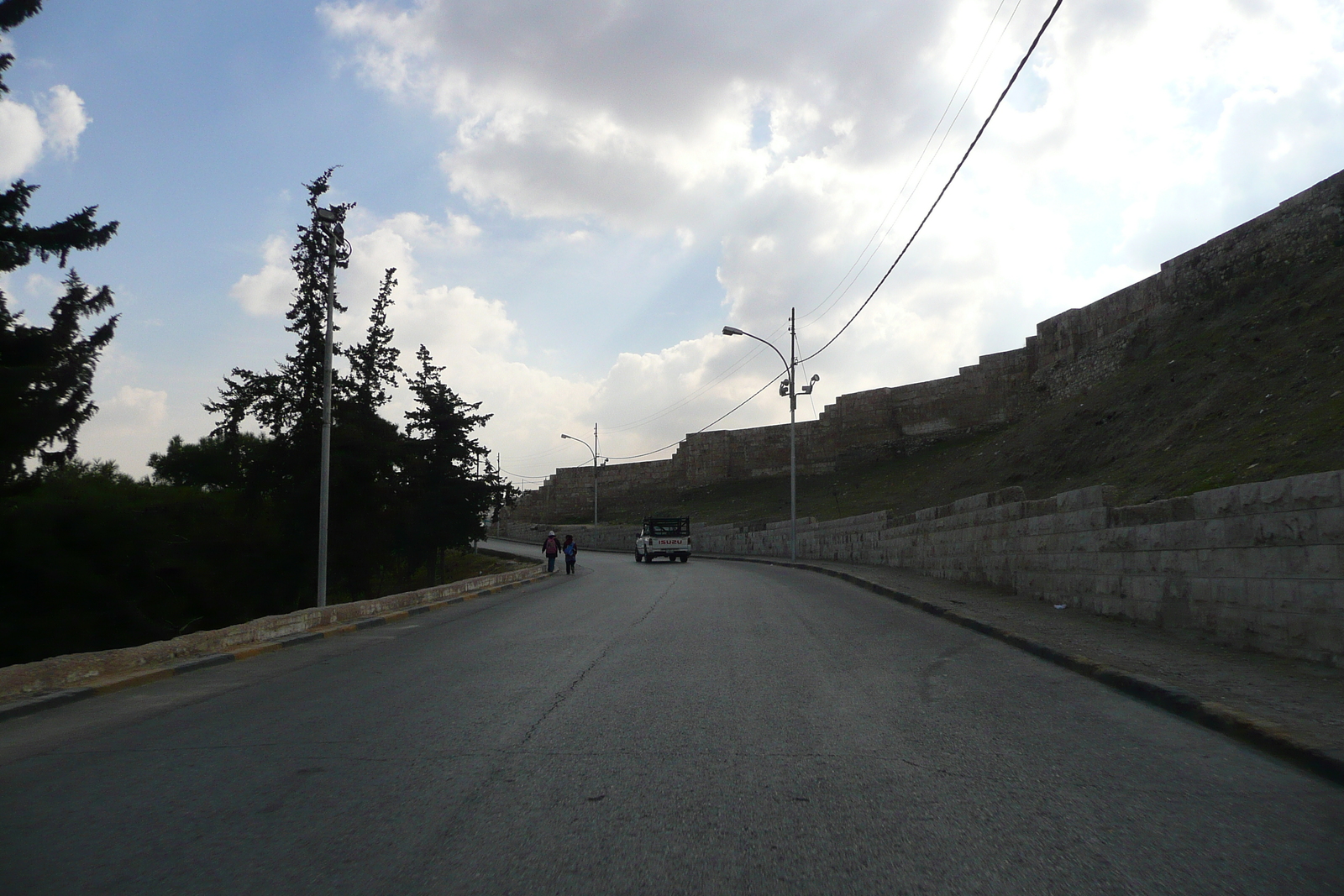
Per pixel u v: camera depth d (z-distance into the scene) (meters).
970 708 7.04
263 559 37.56
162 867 3.93
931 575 22.50
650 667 9.57
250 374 39.53
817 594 20.28
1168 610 10.30
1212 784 4.90
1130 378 36.06
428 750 6.01
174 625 32.34
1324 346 23.12
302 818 4.59
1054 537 14.06
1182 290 37.72
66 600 28.33
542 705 7.50
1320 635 7.65
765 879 3.63
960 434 58.84
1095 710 6.92
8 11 23.77
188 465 59.56
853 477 61.31
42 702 8.42
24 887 3.72
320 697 8.45
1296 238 31.23
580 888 3.58
